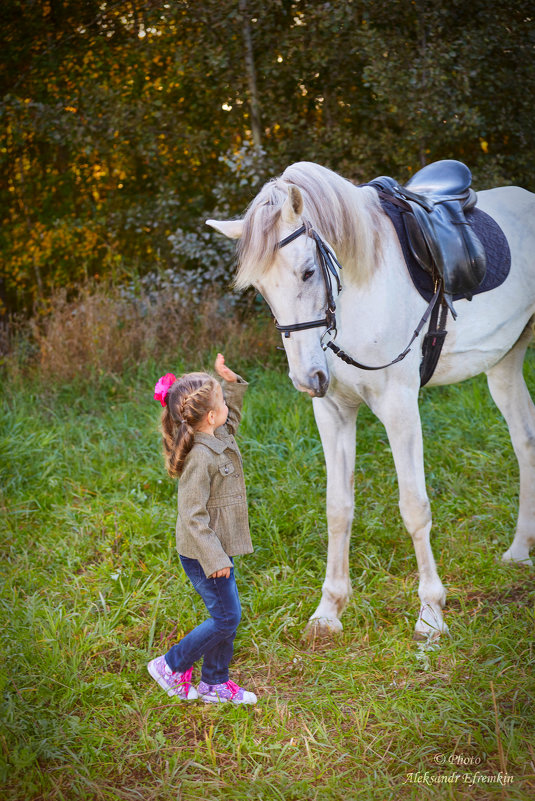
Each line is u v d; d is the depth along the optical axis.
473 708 2.47
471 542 3.62
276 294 2.38
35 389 5.86
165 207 6.85
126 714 2.55
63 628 2.92
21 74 6.99
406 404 2.82
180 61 6.44
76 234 7.35
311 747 2.37
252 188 6.48
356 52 6.14
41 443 4.71
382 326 2.71
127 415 5.32
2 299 7.70
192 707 2.61
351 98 6.70
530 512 3.48
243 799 2.16
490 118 6.33
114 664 2.84
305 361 2.39
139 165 7.33
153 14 6.38
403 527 3.78
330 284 2.47
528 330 3.46
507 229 3.27
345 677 2.70
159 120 6.83
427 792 2.13
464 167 3.28
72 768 2.27
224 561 2.38
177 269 6.97
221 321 6.47
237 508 2.54
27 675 2.66
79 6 6.79
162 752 2.38
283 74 6.55
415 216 2.83
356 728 2.44
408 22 6.29
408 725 2.42
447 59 5.85
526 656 2.73
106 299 6.48
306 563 3.48
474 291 3.02
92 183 7.39
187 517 2.42
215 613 2.51
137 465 4.54
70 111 6.75
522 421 3.45
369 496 4.11
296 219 2.33
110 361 6.04
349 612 3.11
